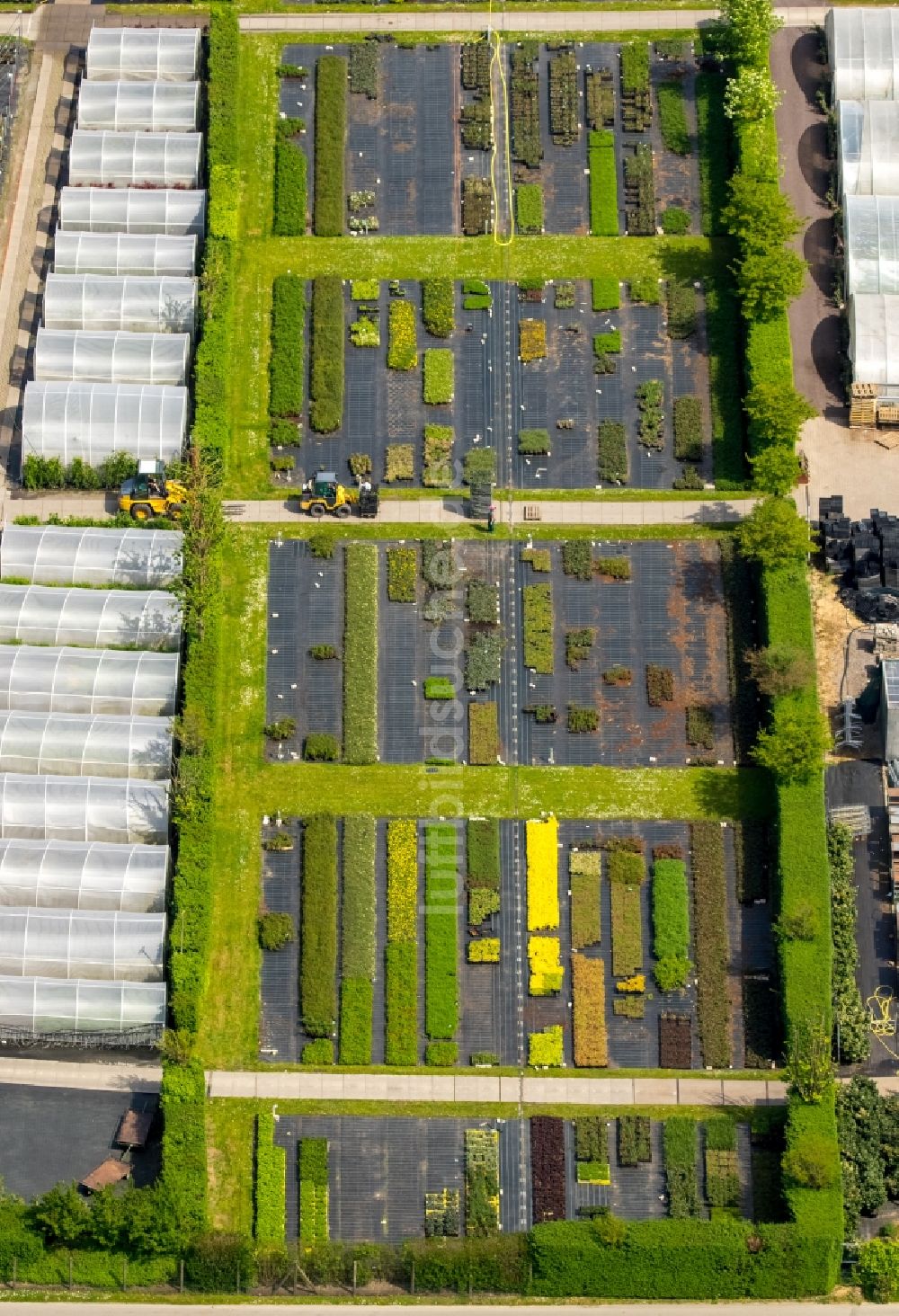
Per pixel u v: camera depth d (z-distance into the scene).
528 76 154.38
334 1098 128.88
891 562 138.62
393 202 151.12
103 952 129.62
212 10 157.62
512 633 138.88
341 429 144.75
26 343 149.62
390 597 139.38
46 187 154.50
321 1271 123.25
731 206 144.62
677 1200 125.62
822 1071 123.75
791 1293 122.06
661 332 146.62
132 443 142.88
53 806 132.88
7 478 145.00
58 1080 130.50
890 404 143.62
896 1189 124.88
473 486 142.00
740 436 143.38
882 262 146.38
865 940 130.75
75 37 159.75
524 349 145.88
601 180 150.88
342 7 157.88
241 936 132.38
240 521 142.00
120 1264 123.62
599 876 133.12
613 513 141.75
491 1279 122.69
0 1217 123.31
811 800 130.75
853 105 150.75
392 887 132.88
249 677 138.25
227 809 135.00
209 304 145.50
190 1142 125.25
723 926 131.50
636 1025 130.38
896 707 132.75
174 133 153.25
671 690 136.88
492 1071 129.38
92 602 138.12
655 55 155.38
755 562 139.25
